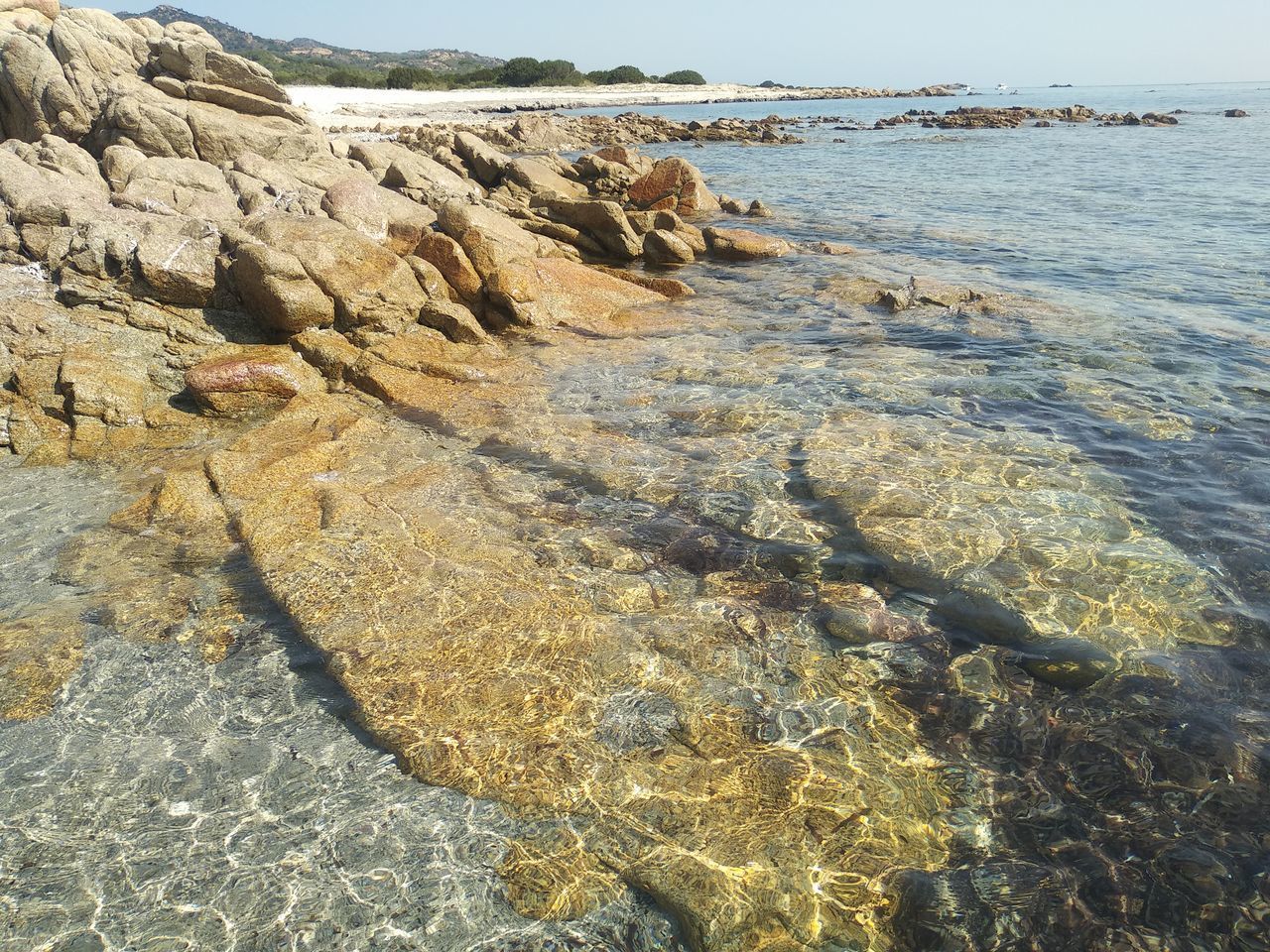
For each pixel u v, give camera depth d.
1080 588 3.03
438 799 2.24
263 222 5.96
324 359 5.30
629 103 52.06
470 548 3.32
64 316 5.22
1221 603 2.95
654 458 4.16
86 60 9.46
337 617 2.92
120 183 7.62
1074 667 2.66
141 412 4.66
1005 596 2.99
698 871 2.02
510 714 2.49
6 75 9.26
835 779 2.26
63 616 2.98
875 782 2.25
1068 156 20.33
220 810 2.22
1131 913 1.89
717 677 2.63
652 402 4.93
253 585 3.17
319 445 4.23
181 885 2.01
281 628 2.93
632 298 7.42
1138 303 6.86
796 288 7.76
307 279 5.59
